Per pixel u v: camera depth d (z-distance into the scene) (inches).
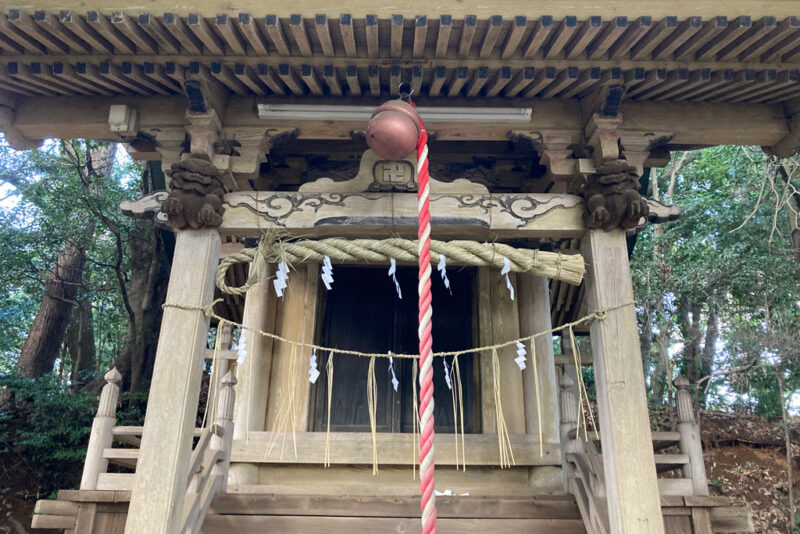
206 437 206.1
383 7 170.4
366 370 275.9
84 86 208.1
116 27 175.9
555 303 341.1
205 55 190.2
